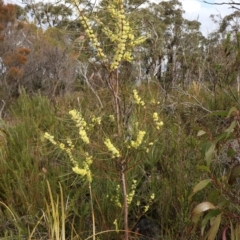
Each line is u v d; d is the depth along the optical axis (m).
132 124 2.79
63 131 3.37
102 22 2.14
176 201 2.60
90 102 4.11
